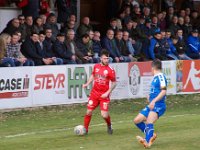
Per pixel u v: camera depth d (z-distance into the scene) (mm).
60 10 38125
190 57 41312
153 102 19641
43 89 30547
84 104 32219
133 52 37500
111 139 21609
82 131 22406
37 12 36312
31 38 31969
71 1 39406
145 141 19797
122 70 33969
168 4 46031
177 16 44156
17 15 36469
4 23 36031
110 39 35844
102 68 22438
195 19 45500
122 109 30797
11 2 36281
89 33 35219
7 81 29109
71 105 31656
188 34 42281
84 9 43969
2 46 30359
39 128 24547
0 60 30062
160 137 21922
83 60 34344
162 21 42031
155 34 38594
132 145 20375
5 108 29094
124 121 26531
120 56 36062
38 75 30297
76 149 19656
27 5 35969
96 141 21188
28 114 28641
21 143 20875
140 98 35031
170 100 34875
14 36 30938
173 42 40031
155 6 45969
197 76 38125
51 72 30844
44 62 31969
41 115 28422
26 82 29844
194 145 20406
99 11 44562
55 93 31047
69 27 35844
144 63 35281
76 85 31969
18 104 29594
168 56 39188
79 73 32094
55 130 23969
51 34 33469
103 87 22406
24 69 29750
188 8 45562
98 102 22594
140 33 38656
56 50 33031
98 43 35875
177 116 28234
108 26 41688
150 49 38125
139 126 20453
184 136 22156
